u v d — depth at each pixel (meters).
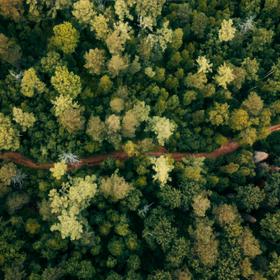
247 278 83.00
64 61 92.31
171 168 86.62
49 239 80.19
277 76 98.88
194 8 102.75
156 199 89.31
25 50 95.62
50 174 88.81
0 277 78.00
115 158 94.38
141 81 95.75
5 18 93.81
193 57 99.94
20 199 83.25
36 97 91.88
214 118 93.50
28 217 86.25
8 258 78.00
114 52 92.25
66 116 85.62
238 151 97.06
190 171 87.25
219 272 82.75
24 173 87.94
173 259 81.06
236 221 86.06
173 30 100.81
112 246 81.12
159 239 82.38
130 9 99.06
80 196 82.00
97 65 91.62
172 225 86.88
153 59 96.88
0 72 93.25
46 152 89.25
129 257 81.25
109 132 88.56
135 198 84.62
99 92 92.94
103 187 83.31
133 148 88.06
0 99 90.50
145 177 87.62
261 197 88.50
